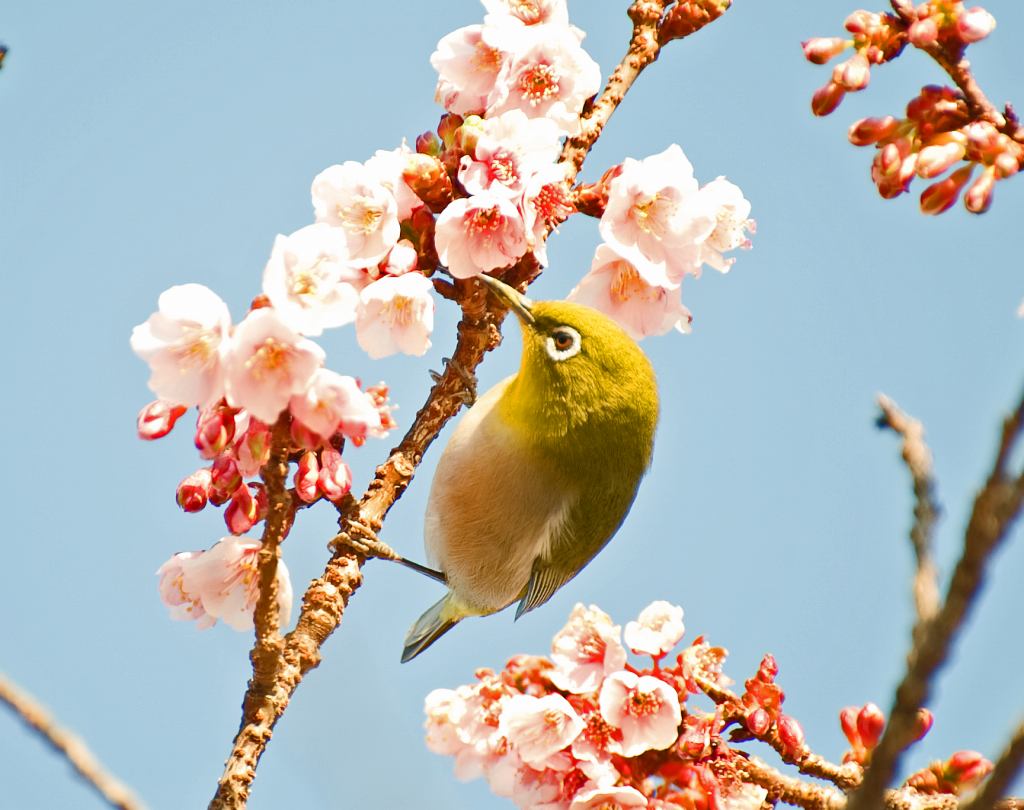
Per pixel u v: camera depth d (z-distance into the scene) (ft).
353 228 33.58
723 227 38.32
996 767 18.13
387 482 33.94
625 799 30.60
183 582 31.94
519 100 36.81
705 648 32.09
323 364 27.76
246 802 28.04
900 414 17.44
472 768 33.60
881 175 26.55
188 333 28.12
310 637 30.66
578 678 32.30
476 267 34.37
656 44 41.09
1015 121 26.48
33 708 20.29
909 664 16.87
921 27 26.05
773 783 30.17
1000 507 15.02
